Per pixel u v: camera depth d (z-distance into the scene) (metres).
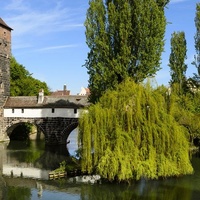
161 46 43.84
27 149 67.25
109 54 43.88
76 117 70.69
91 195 35.28
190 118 52.06
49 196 35.38
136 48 43.44
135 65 43.41
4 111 75.12
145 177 40.59
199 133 56.06
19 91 91.88
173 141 37.25
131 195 34.97
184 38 70.06
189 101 60.69
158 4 44.81
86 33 45.62
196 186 37.69
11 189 38.16
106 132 37.22
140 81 42.88
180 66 69.44
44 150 66.19
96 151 36.88
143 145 36.62
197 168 46.75
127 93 38.06
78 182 40.09
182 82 69.31
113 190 36.62
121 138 36.19
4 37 75.50
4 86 75.56
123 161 35.38
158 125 37.19
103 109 37.78
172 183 38.88
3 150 65.69
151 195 34.84
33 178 43.06
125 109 37.44
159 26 43.06
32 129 91.62
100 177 39.69
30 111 73.50
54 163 53.34
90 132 37.16
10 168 49.47
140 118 36.91
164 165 36.38
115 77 43.19
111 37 44.22
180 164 37.50
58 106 71.56
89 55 45.75
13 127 77.19
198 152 59.44
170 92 42.94
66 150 66.44
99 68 43.75
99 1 45.56
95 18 45.38
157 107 37.62
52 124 71.94
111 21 43.72
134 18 43.09
